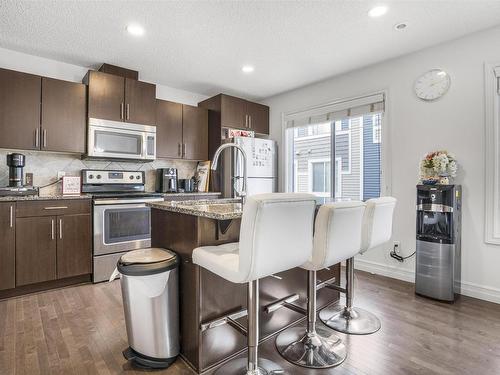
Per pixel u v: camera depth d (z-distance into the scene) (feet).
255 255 4.05
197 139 13.58
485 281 8.32
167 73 11.80
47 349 5.80
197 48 9.51
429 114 9.44
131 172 11.88
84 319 7.08
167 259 5.40
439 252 8.22
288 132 14.46
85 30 8.37
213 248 5.23
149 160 11.84
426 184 8.66
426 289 8.44
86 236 9.62
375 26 8.15
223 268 4.44
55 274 9.05
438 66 9.23
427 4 7.13
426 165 8.80
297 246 4.59
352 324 6.77
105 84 10.48
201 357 5.18
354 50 9.64
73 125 10.02
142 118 11.33
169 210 5.96
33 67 10.08
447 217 8.21
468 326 6.76
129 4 7.13
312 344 5.74
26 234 8.61
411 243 9.85
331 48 9.51
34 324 6.82
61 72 10.64
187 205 6.53
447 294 8.09
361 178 11.93
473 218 8.54
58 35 8.66
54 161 10.65
